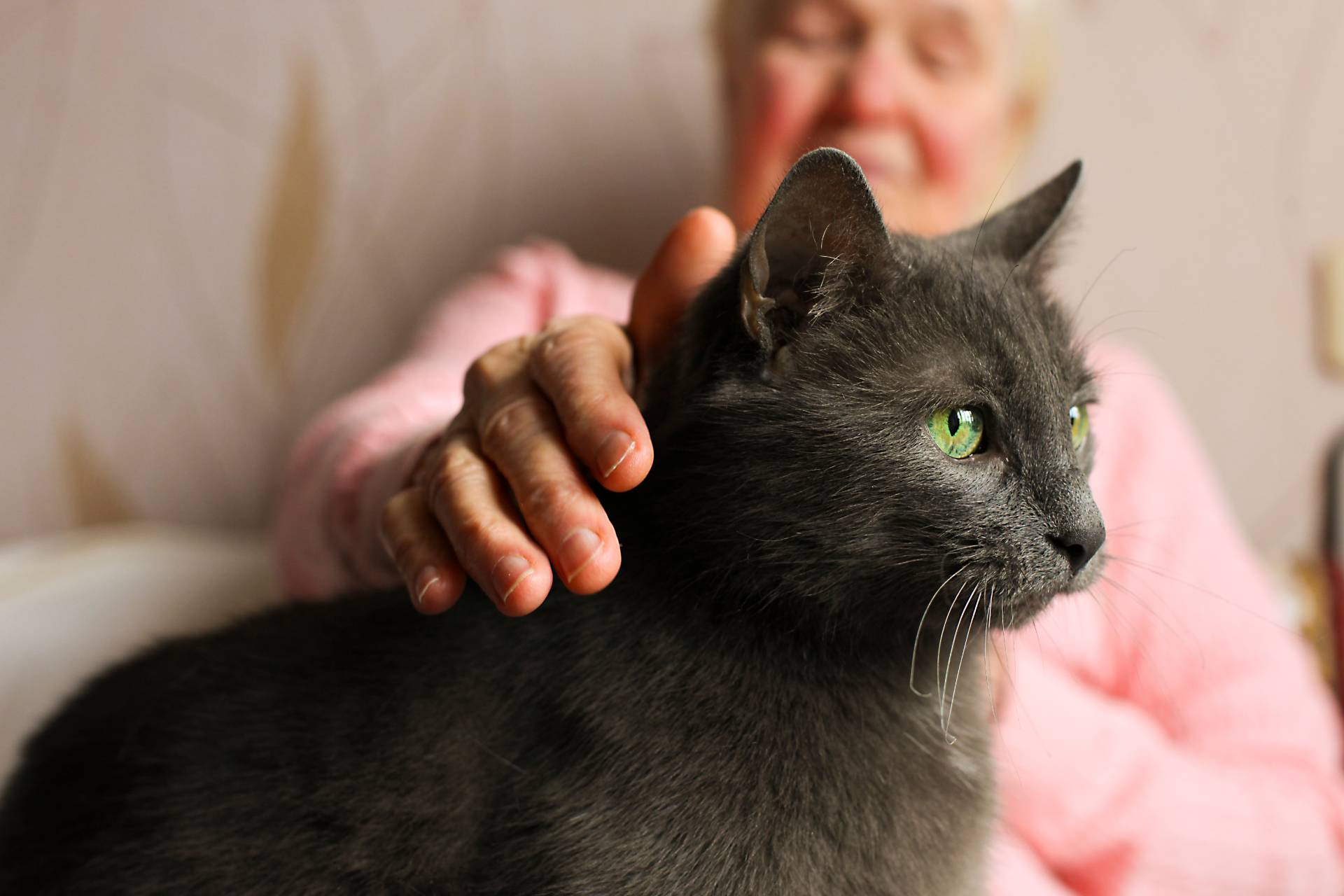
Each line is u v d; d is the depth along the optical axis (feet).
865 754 2.18
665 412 2.30
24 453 5.50
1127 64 5.21
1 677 4.10
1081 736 3.62
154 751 2.23
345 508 3.28
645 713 2.03
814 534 2.10
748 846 1.98
